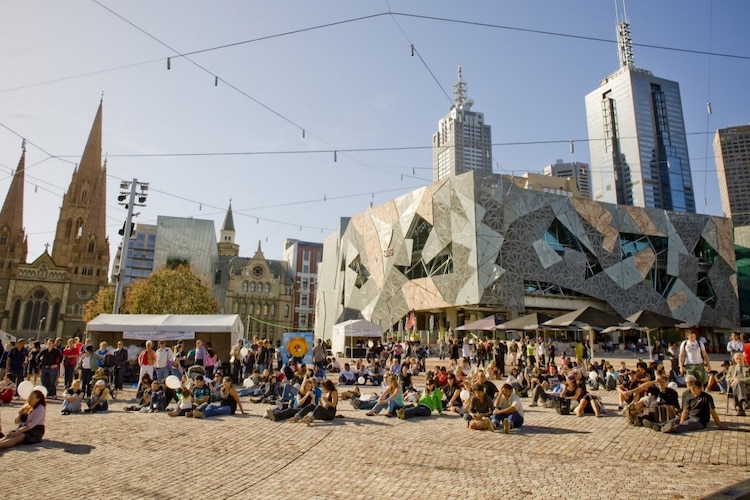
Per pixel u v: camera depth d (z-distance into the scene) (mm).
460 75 189375
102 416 13852
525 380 19531
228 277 96000
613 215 55250
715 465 8141
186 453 9477
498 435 11227
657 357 33250
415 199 53969
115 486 7305
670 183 123000
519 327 23359
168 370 17266
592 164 135875
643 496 6594
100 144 115812
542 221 50469
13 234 96000
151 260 95188
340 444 10297
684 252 58562
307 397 13445
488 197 48281
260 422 13000
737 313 60531
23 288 92500
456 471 8117
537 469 8172
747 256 71688
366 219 60969
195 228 90688
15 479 7633
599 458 8875
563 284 49969
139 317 25234
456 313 51312
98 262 98250
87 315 74812
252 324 93562
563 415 14000
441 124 185500
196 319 25484
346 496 6859
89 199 112312
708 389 17438
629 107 126812
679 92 131875
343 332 42562
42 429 10352
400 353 31500
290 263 108812
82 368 17734
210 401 15000
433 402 14852
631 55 134125
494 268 46656
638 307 53562
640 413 12031
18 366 17594
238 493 7035
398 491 7051
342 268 67875
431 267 52062
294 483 7516
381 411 14555
